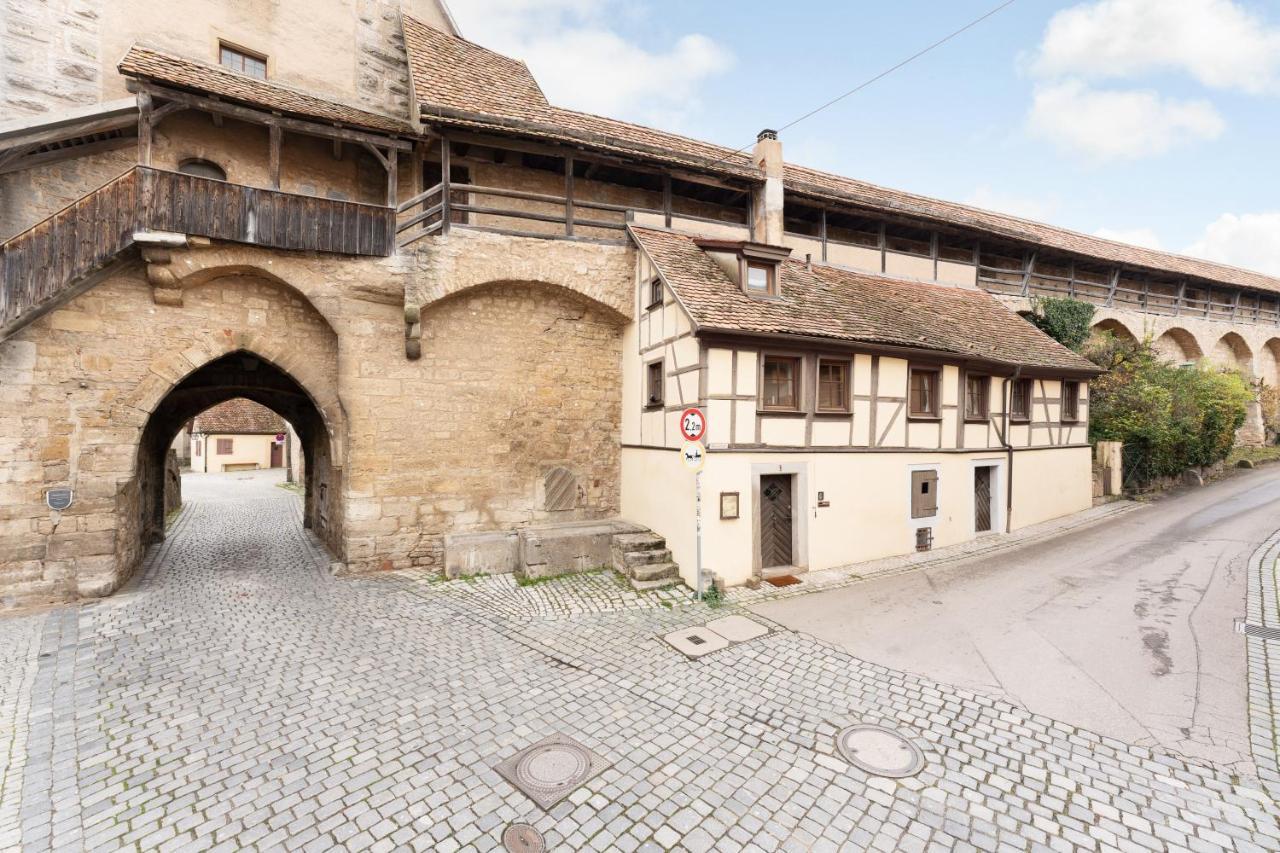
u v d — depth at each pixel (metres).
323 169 9.41
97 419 7.34
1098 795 3.45
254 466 33.03
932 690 4.81
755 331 7.62
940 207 15.88
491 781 3.65
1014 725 4.24
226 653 5.63
